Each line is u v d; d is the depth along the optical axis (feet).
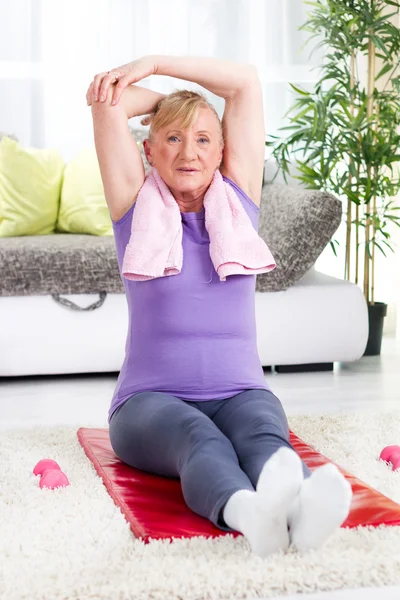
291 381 12.78
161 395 7.87
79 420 10.67
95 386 12.48
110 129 8.21
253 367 8.24
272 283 12.90
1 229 14.53
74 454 8.86
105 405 11.41
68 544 6.52
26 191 14.67
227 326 8.13
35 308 12.42
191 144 8.11
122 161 8.27
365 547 6.41
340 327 13.21
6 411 11.11
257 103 8.54
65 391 12.19
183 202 8.43
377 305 14.62
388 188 14.78
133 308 8.26
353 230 16.87
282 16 16.69
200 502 6.68
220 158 8.44
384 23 14.46
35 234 14.82
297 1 16.67
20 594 5.68
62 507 7.28
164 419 7.42
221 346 8.11
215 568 6.02
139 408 7.79
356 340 13.29
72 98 16.31
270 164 15.64
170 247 8.00
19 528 6.82
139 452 7.84
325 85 16.79
